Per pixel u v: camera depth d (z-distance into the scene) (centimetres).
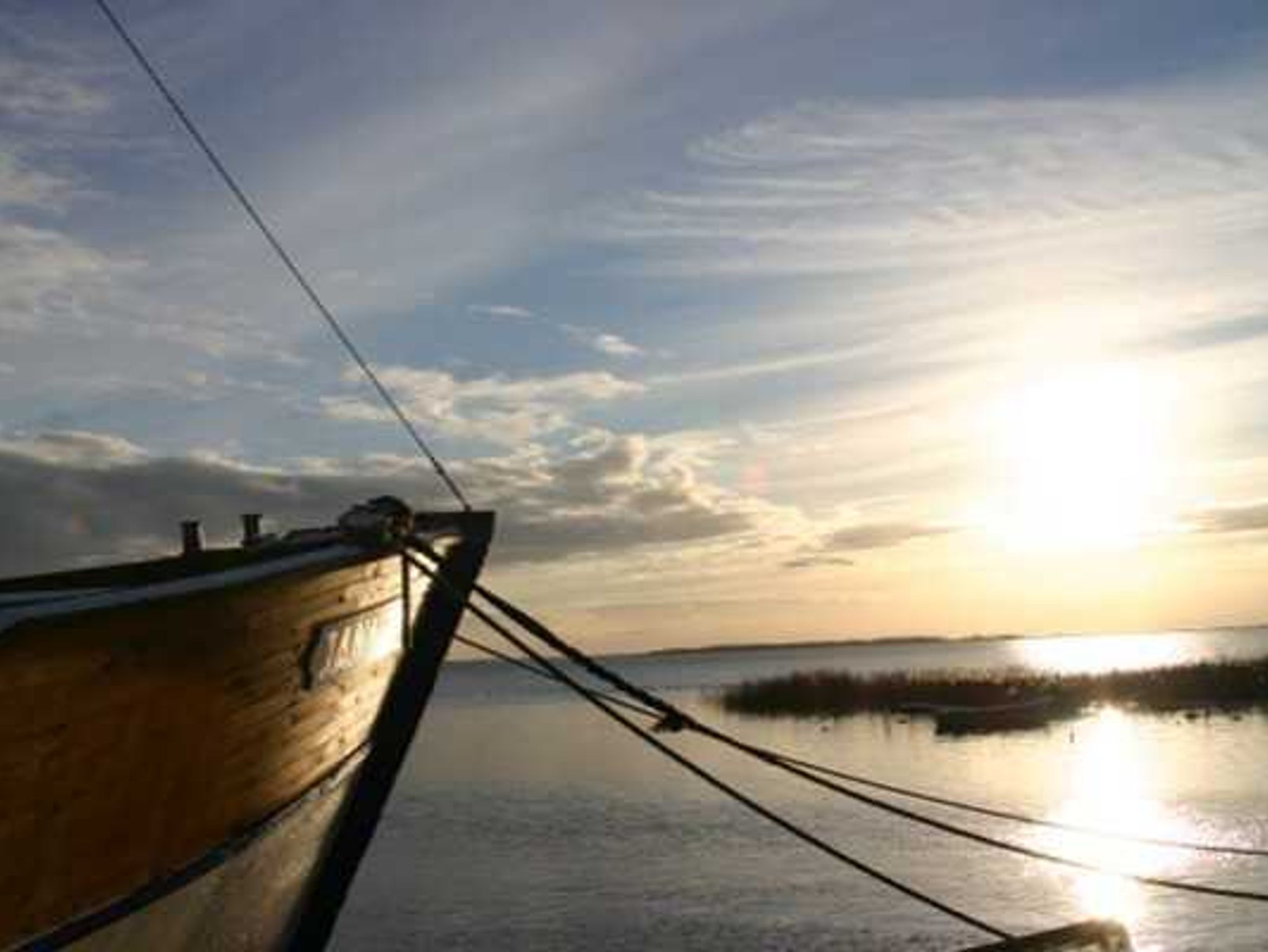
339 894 1094
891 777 6291
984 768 6431
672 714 1036
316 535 1012
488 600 1014
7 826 642
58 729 654
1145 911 3272
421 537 1053
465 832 5078
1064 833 4553
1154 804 4975
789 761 1074
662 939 3166
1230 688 8912
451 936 3303
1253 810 4672
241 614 777
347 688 990
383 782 1110
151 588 688
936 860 4088
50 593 720
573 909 3547
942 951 2938
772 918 3331
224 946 935
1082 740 7375
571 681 1027
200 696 770
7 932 668
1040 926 3155
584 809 5631
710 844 4531
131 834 748
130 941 786
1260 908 3209
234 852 866
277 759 905
